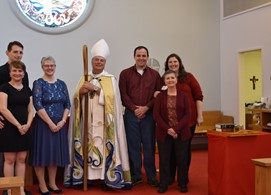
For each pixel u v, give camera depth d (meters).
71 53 6.80
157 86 4.28
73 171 4.15
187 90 4.09
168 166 4.02
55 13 6.72
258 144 3.59
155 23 7.29
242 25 7.05
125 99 4.24
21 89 3.61
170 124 3.91
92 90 4.11
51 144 3.82
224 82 7.62
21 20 6.51
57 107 3.89
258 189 2.82
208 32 7.62
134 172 4.29
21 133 3.54
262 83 6.61
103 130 4.14
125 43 7.10
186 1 7.48
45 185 3.97
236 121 7.25
